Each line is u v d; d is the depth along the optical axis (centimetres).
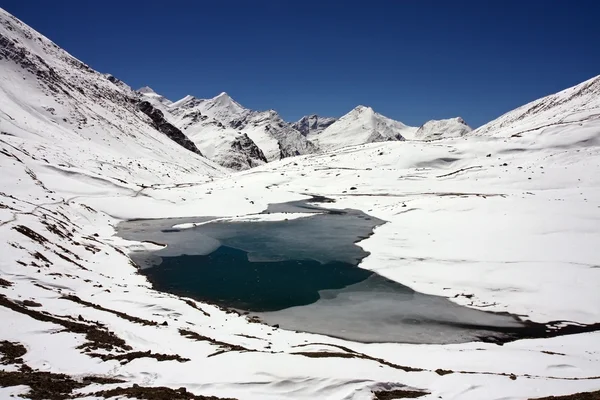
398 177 9669
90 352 1440
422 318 2517
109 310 2148
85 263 3266
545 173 7625
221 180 11781
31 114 10844
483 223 4222
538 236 3569
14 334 1511
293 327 2409
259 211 7331
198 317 2327
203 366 1366
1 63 12350
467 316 2528
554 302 2561
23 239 2884
